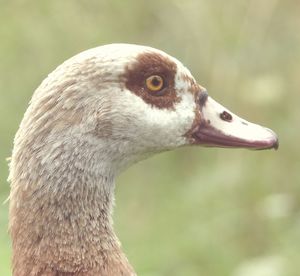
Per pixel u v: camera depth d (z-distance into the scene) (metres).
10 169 6.66
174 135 7.07
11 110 14.66
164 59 6.93
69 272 6.59
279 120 13.12
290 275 10.55
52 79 6.54
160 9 14.60
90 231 6.69
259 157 12.98
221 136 7.23
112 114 6.66
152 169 14.01
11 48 14.96
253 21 13.85
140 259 11.91
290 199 12.27
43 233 6.55
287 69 13.58
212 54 13.98
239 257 11.80
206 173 13.10
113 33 14.73
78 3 14.82
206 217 12.51
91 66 6.60
